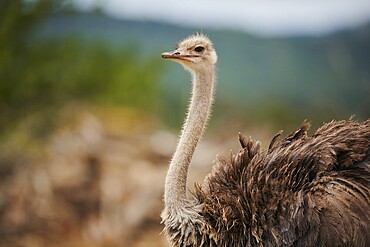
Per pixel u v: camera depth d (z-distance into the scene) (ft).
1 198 50.44
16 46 51.65
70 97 55.16
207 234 26.68
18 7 51.08
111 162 53.52
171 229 27.20
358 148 26.11
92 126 56.39
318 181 25.58
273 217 25.61
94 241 47.91
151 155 55.93
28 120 53.36
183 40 28.53
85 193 50.90
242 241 26.17
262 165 26.81
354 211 24.72
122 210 49.47
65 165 52.90
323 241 24.64
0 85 50.52
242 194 26.66
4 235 47.96
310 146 26.55
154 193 50.52
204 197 27.12
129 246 47.39
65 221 49.03
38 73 51.80
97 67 56.39
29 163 53.06
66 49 53.52
